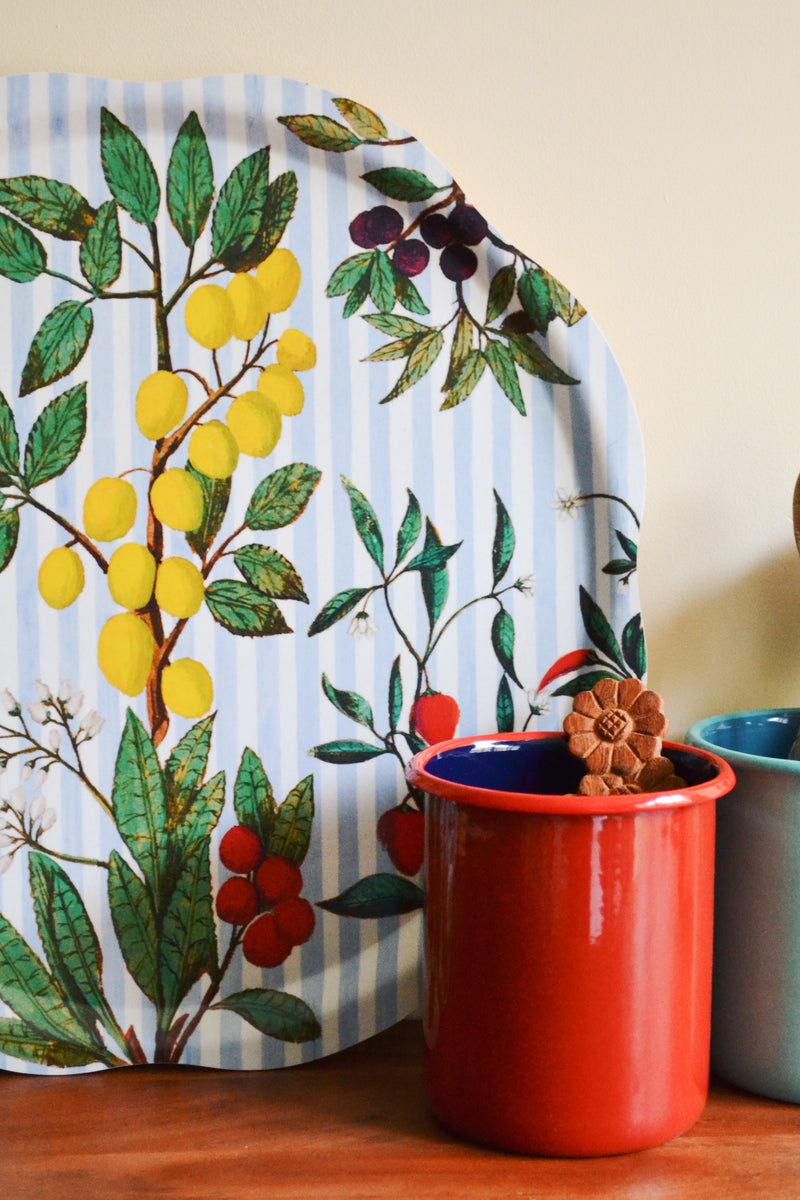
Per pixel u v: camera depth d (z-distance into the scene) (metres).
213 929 0.54
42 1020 0.53
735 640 0.58
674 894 0.42
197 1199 0.40
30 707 0.54
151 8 0.54
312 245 0.53
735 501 0.58
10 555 0.53
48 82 0.52
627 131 0.55
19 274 0.53
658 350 0.57
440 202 0.53
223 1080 0.51
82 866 0.54
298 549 0.54
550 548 0.55
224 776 0.54
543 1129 0.41
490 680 0.55
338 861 0.55
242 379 0.54
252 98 0.52
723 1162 0.43
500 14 0.55
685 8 0.55
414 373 0.54
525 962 0.41
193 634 0.54
